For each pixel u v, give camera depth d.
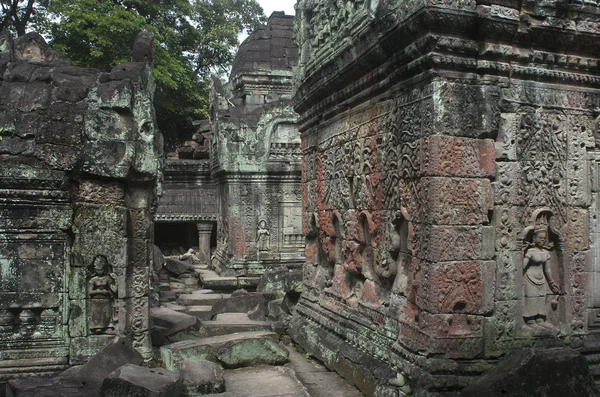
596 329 5.29
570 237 5.18
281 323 8.12
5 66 6.52
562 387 4.13
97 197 6.13
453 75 4.71
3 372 5.70
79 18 19.00
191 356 6.34
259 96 16.59
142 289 6.36
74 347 5.97
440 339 4.66
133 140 6.16
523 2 4.77
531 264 5.06
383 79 5.61
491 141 4.81
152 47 7.08
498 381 4.13
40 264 5.92
